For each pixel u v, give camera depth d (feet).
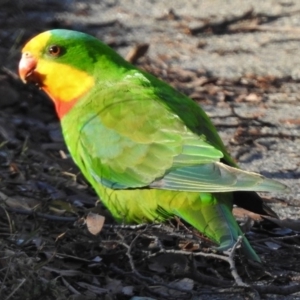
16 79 42.11
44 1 56.70
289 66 49.16
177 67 48.60
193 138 27.91
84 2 58.13
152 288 26.78
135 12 57.57
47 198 32.04
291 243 30.27
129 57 48.75
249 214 31.42
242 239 26.00
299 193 34.88
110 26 54.75
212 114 42.88
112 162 29.12
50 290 24.56
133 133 28.96
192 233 28.14
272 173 36.96
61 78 31.17
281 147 39.58
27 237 27.71
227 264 28.35
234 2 59.67
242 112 43.19
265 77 47.57
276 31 54.75
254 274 27.84
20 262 25.04
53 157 36.47
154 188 27.96
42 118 40.04
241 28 55.21
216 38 53.67
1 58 43.98
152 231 28.68
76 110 30.86
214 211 27.14
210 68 48.67
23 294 24.13
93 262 27.66
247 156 38.65
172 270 27.45
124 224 29.19
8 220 28.76
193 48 51.70
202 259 28.50
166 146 28.17
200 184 26.66
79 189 33.63
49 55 31.27
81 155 30.27
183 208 27.55
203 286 27.07
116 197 29.40
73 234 28.89
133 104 29.60
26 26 51.31
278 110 43.45
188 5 59.31
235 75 47.78
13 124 38.65
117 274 27.40
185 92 45.47
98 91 30.81
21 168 34.45
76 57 31.09
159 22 55.98
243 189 25.38
